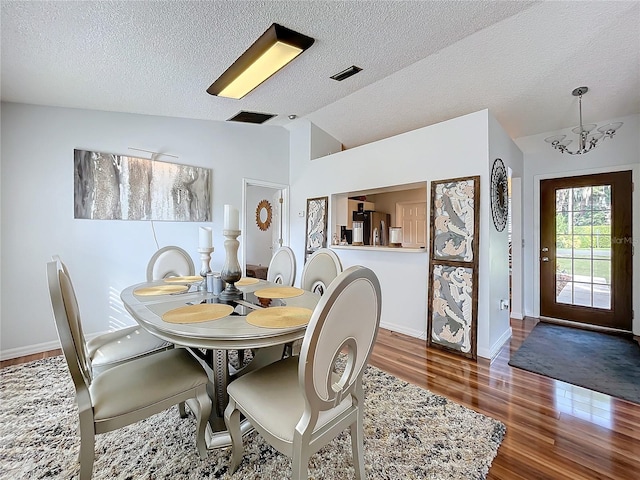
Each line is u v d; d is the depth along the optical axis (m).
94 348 1.79
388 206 5.86
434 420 1.77
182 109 3.24
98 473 1.35
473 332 2.70
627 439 1.63
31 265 2.69
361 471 1.27
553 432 1.68
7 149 2.57
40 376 2.25
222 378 1.63
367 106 3.89
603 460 1.47
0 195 2.55
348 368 1.14
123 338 1.91
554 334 3.41
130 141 3.25
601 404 1.97
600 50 2.47
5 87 2.31
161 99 2.87
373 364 2.58
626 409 1.91
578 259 3.80
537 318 4.07
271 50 2.07
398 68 2.61
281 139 4.86
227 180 4.15
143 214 3.34
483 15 1.96
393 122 4.11
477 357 2.72
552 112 3.44
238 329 1.27
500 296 3.05
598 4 2.06
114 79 2.36
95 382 1.30
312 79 2.72
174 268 2.75
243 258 4.29
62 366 2.43
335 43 2.13
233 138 4.21
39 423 1.70
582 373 2.42
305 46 2.07
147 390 1.26
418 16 1.89
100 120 3.05
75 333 1.19
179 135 3.64
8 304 2.59
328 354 1.00
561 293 3.94
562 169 3.87
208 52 2.05
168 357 1.53
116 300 3.15
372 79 2.78
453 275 2.87
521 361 2.64
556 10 2.14
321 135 4.77
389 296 3.54
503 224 3.13
